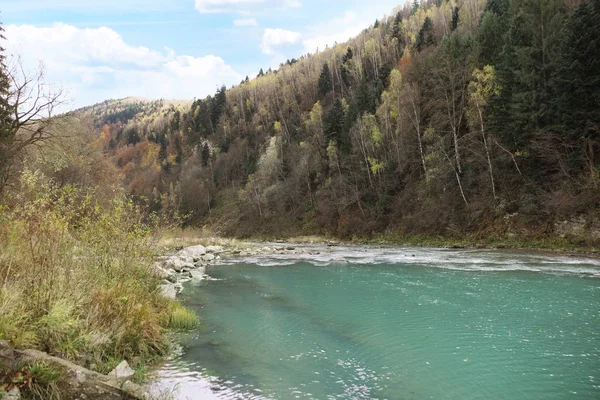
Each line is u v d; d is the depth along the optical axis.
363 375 6.54
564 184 28.14
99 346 6.32
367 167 51.28
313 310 11.21
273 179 78.06
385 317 10.20
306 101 110.94
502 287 13.62
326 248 35.28
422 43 78.31
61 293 6.48
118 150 166.25
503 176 33.53
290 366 6.95
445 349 7.71
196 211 91.62
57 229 7.51
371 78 84.56
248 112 128.12
